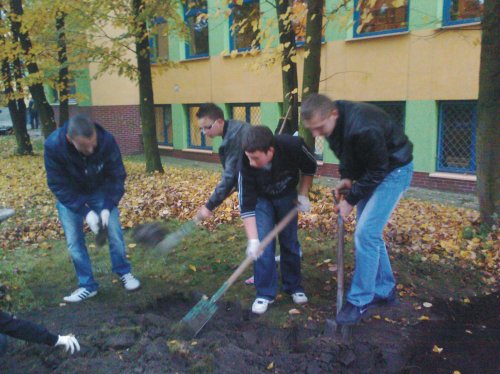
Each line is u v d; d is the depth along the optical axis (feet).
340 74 38.34
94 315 12.59
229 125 12.84
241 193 12.02
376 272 11.07
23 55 40.45
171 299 14.20
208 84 50.34
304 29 26.08
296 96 24.85
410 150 10.76
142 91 37.42
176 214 23.15
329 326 11.32
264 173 11.89
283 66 24.06
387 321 12.11
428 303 13.04
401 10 34.09
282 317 12.28
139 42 35.78
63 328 11.71
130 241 18.94
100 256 17.37
